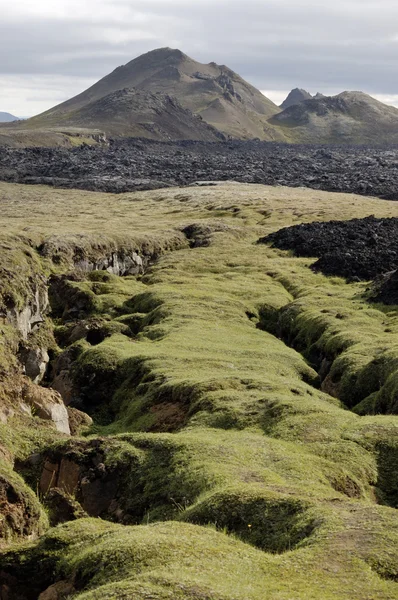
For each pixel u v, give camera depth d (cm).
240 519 1664
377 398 3155
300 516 1584
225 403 2922
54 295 5419
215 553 1341
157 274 6106
